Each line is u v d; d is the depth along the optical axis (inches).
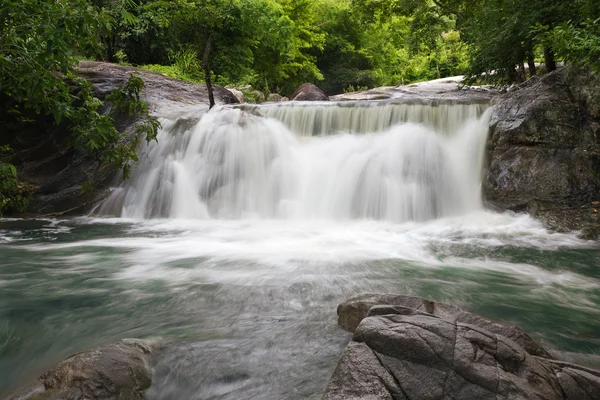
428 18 792.9
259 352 125.0
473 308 165.6
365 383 89.3
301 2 1154.7
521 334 119.1
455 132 393.7
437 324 102.7
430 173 366.0
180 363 118.6
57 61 205.3
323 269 216.1
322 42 1275.8
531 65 540.7
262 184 402.6
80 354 111.5
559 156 326.0
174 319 151.8
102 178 420.8
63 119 450.3
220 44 820.6
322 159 406.6
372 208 367.9
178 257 243.9
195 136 431.2
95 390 97.4
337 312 148.5
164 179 409.1
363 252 254.1
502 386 87.6
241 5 794.8
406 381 89.2
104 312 159.6
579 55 253.6
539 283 197.3
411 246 268.8
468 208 356.2
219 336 136.1
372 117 428.1
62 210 410.6
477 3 668.7
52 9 173.5
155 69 701.3
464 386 88.0
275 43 930.1
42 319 153.9
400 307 115.9
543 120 335.6
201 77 757.9
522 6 390.3
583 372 98.9
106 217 398.6
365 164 381.1
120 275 207.6
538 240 275.4
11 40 187.2
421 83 1029.8
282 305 164.2
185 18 722.2
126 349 116.6
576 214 299.6
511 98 367.2
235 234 313.4
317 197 385.4
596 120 327.6
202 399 103.8
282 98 867.4
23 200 249.8
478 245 268.8
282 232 319.6
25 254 253.8
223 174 410.3
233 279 198.8
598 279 204.2
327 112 444.1
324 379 110.7
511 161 335.3
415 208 357.7
